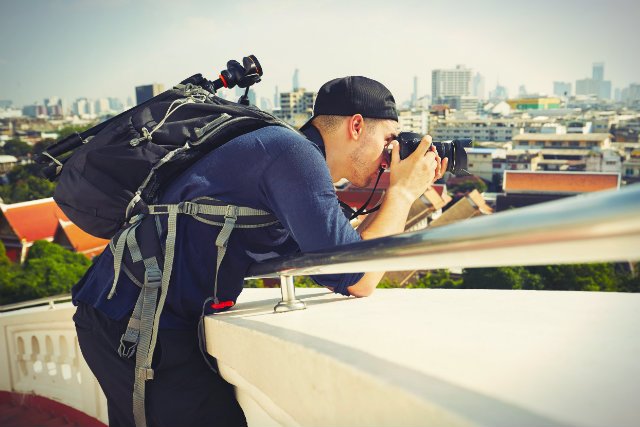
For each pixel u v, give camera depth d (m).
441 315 1.18
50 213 73.31
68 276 58.72
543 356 0.88
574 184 85.56
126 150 1.32
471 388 0.76
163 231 1.29
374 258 0.87
